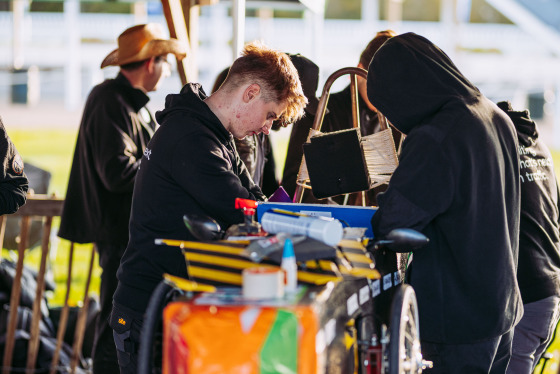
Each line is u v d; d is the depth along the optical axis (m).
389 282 3.44
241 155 4.75
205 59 26.88
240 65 3.66
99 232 5.20
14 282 5.51
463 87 3.59
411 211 3.35
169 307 2.60
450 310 3.52
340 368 2.85
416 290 3.54
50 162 18.12
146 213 3.58
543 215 4.41
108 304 5.17
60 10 32.16
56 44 30.73
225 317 2.53
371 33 30.45
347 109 5.02
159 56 5.46
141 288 3.56
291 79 3.67
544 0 29.45
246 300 2.65
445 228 3.49
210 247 2.98
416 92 3.55
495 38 31.72
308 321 2.50
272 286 2.65
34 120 26.95
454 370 3.58
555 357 6.22
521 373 4.44
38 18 31.09
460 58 25.70
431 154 3.38
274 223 3.18
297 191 4.35
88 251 10.35
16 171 4.04
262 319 2.51
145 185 3.59
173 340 2.57
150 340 2.97
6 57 30.70
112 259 5.20
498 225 3.56
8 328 5.49
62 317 5.65
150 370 2.96
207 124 3.59
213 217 3.56
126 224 5.19
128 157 5.11
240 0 5.25
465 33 31.53
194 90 3.66
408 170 3.39
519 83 29.70
